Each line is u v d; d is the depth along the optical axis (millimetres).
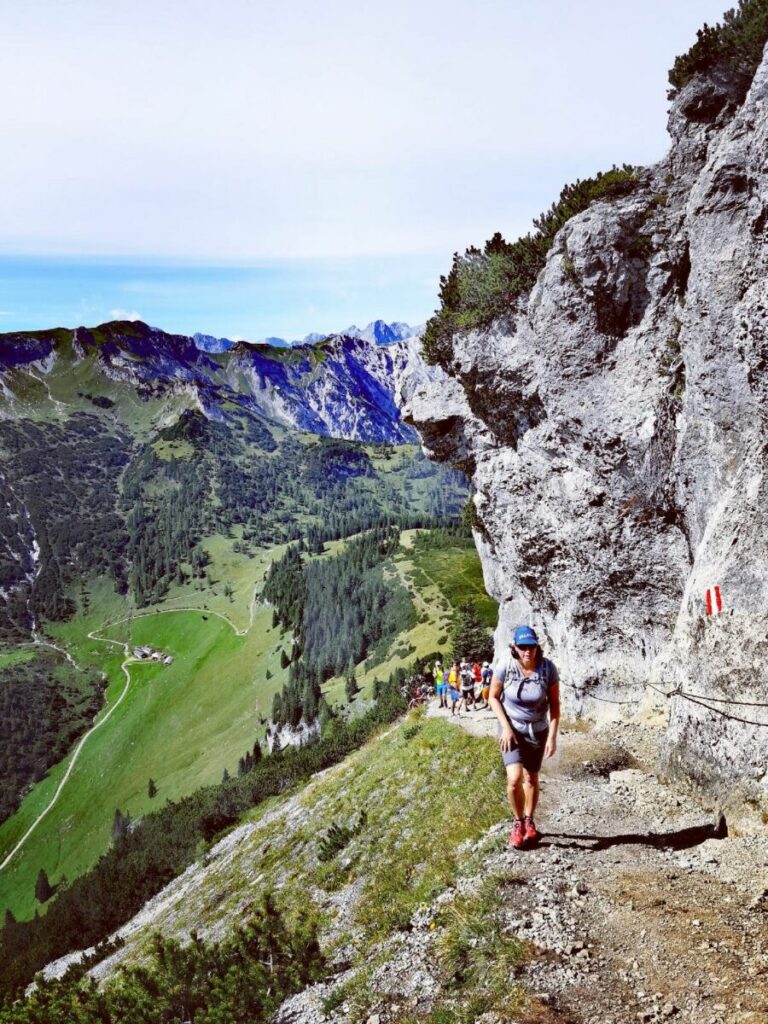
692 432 17547
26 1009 16344
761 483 12281
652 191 19812
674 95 19172
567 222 20734
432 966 7918
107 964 38531
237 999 11773
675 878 8250
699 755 11500
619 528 20422
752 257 12945
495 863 9547
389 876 15258
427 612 193750
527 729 8922
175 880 62062
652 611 20266
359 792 28344
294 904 20438
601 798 12125
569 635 22797
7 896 179625
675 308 19000
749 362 13141
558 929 7367
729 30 17422
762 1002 5629
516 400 23969
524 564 25297
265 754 177375
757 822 9656
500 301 23984
